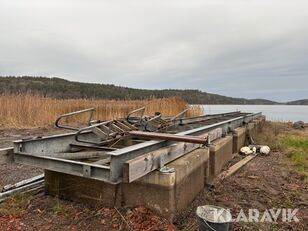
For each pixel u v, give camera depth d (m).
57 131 9.11
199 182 3.58
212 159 4.23
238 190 3.78
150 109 12.39
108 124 4.10
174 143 3.33
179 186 2.93
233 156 5.77
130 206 2.94
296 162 5.40
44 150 3.39
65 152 3.74
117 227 2.64
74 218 2.83
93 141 4.34
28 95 11.92
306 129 11.67
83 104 13.05
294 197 3.56
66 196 3.28
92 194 3.13
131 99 15.35
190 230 2.61
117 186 2.99
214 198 3.46
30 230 2.57
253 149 6.30
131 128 4.17
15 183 3.79
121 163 2.47
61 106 12.23
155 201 2.80
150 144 2.87
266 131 9.53
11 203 3.05
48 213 2.93
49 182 3.38
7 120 10.08
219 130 5.03
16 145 3.02
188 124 6.48
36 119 10.64
